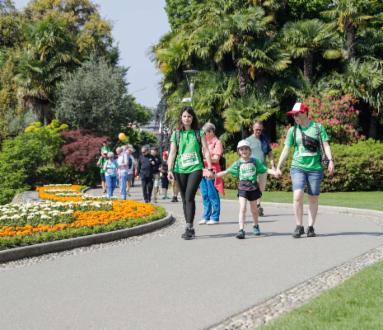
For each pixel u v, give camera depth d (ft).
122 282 22.16
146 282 22.06
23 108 141.18
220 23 106.22
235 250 28.68
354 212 46.75
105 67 132.67
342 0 99.76
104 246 31.83
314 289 20.38
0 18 175.83
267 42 103.71
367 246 29.07
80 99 126.41
